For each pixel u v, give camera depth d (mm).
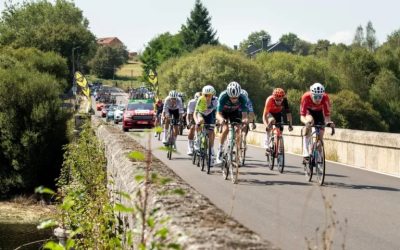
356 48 125875
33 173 37781
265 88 112500
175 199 4375
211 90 15812
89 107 43625
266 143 16266
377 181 13797
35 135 37375
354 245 7301
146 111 39781
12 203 34719
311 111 13602
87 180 13250
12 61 83625
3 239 24656
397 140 15336
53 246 4305
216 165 17266
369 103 114562
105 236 6617
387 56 123312
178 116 19969
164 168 6617
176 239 3316
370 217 9273
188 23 145125
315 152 13391
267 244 3094
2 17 153625
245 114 14312
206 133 15609
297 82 118750
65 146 19109
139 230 4059
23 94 38219
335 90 120375
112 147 10938
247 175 14906
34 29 144625
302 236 7762
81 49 143625
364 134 17000
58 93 39500
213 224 3566
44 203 34094
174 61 128125
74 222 8328
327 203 4344
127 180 6328
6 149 37625
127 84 195625
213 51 109875
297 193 11859
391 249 7090
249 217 9211
